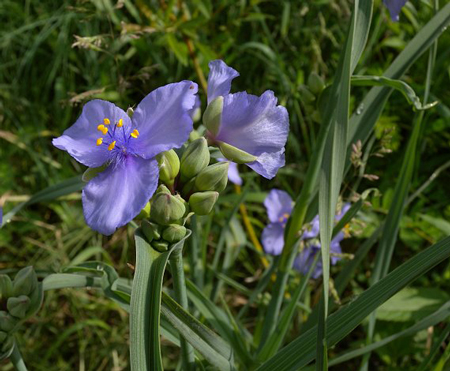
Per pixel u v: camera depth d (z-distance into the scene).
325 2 0.35
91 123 0.14
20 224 0.35
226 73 0.15
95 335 0.31
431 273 0.31
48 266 0.32
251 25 0.38
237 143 0.15
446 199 0.33
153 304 0.13
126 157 0.14
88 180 0.14
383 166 0.33
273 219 0.26
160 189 0.14
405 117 0.34
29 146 0.36
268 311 0.23
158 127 0.14
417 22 0.32
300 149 0.36
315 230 0.23
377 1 0.33
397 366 0.27
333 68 0.37
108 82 0.34
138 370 0.13
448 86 0.34
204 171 0.14
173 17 0.33
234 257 0.29
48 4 0.39
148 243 0.14
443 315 0.19
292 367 0.16
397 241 0.32
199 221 0.28
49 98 0.39
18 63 0.39
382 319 0.26
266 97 0.15
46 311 0.31
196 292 0.21
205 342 0.16
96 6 0.30
